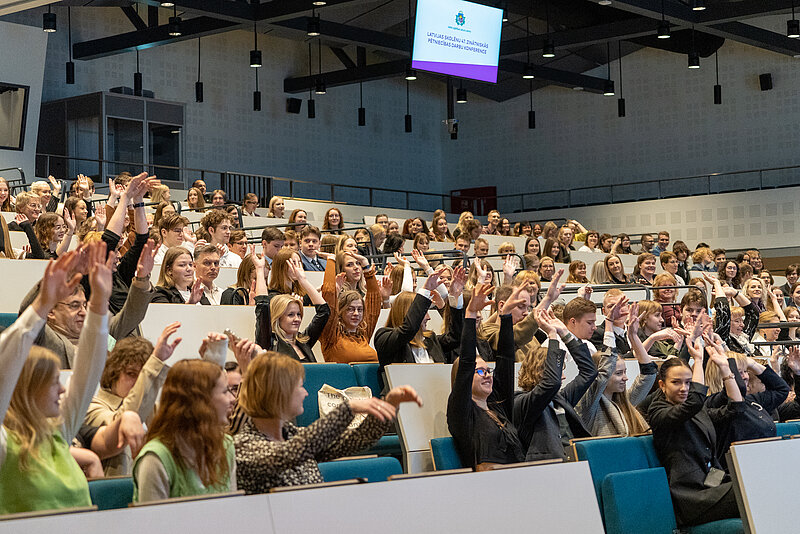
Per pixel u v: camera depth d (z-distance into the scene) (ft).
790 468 14.01
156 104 63.87
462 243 36.58
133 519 8.12
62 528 7.73
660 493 14.80
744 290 30.01
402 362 16.94
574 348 16.05
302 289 19.72
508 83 81.56
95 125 61.31
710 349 17.33
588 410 16.49
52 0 28.71
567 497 11.44
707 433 15.75
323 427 10.34
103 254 9.87
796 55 69.46
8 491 9.10
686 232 68.03
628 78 77.56
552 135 80.89
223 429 9.95
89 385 9.81
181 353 17.39
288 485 10.38
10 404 9.25
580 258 44.14
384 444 16.62
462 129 84.74
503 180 82.79
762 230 65.41
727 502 14.90
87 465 10.75
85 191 32.76
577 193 79.61
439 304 18.81
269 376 10.44
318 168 76.69
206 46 71.20
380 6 68.69
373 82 81.25
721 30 64.13
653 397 16.51
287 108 75.20
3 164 55.31
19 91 55.72
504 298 18.52
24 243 26.53
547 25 69.36
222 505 8.66
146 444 9.61
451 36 58.49
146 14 67.87
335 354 18.17
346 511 9.46
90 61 65.77
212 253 19.48
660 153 76.07
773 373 18.31
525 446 15.25
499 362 15.49
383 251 33.50
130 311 13.79
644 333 20.81
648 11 58.49
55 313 12.87
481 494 10.66
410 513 9.96
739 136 73.00
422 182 83.87
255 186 71.67
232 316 18.17
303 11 57.57
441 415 15.67
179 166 64.90
